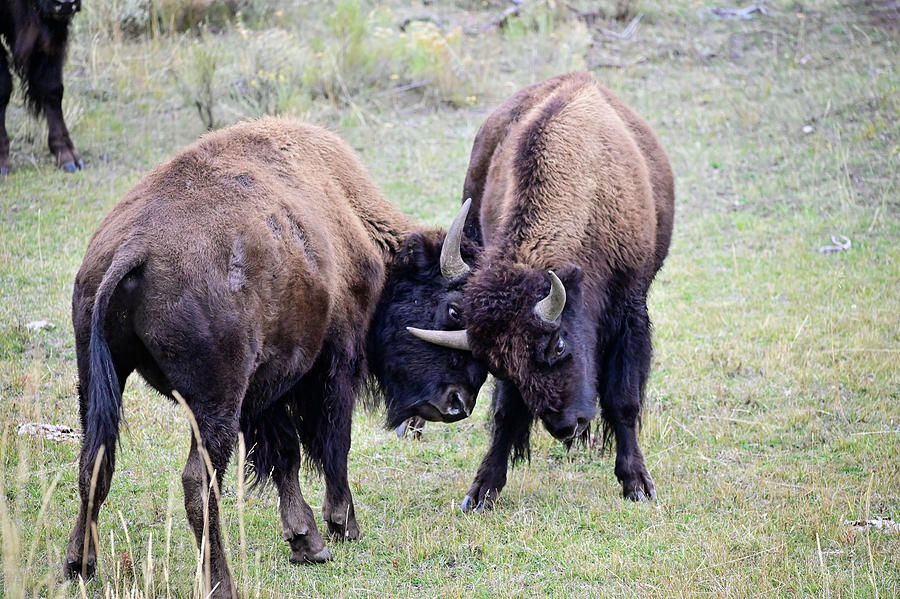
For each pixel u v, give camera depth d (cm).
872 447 2148
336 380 1800
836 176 3872
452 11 5494
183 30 4881
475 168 2561
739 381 2517
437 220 3394
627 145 2117
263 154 1777
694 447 2217
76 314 1535
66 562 1548
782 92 4612
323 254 1702
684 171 3950
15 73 3612
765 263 3247
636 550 1780
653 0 5641
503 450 2012
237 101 4197
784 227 3519
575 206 1945
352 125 4250
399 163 3912
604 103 2214
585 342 1841
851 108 4384
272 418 1755
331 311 1758
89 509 1387
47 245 3052
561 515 1947
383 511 1969
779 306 2930
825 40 5172
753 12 5553
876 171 3884
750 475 2064
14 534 1346
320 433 1811
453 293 1916
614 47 5131
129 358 1527
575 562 1734
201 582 1400
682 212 3662
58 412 2203
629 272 2016
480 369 1925
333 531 1844
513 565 1742
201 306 1479
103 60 4500
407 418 1977
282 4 5206
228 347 1503
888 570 1659
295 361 1666
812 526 1817
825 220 3559
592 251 1953
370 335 1980
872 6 5572
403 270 1956
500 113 2519
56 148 3659
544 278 1798
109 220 1572
